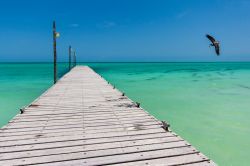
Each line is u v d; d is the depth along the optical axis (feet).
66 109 27.86
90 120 22.98
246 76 129.70
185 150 15.61
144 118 23.72
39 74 142.51
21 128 20.36
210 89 72.49
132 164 13.78
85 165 13.70
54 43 64.85
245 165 21.49
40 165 13.70
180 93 64.23
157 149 15.79
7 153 15.23
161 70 210.38
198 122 35.32
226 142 27.12
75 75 82.74
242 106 46.65
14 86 79.36
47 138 17.89
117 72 175.22
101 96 37.29
